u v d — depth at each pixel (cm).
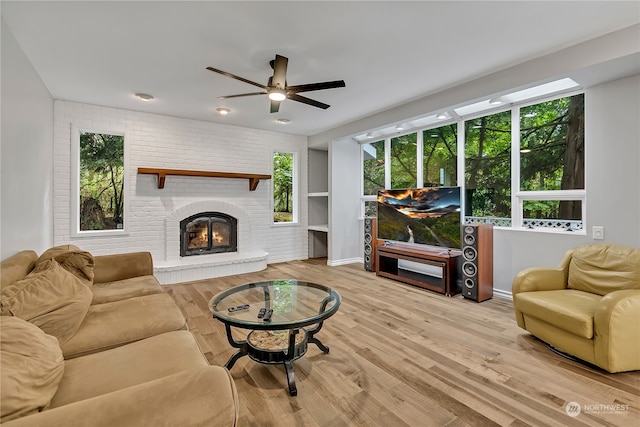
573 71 263
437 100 368
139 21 223
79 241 409
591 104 296
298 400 185
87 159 427
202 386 99
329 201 566
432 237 410
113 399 90
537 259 342
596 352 208
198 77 323
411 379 205
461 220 382
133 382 131
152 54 273
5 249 220
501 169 390
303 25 230
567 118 334
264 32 239
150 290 258
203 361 151
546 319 236
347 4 206
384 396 188
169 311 210
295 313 214
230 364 215
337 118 481
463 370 215
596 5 208
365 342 258
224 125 517
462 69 306
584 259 266
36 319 157
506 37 248
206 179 502
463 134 428
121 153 445
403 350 244
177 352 157
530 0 203
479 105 387
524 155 368
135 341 177
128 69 304
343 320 305
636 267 229
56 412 84
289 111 443
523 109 369
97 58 280
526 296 256
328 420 168
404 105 409
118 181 445
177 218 475
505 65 297
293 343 201
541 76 280
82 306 180
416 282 424
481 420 166
